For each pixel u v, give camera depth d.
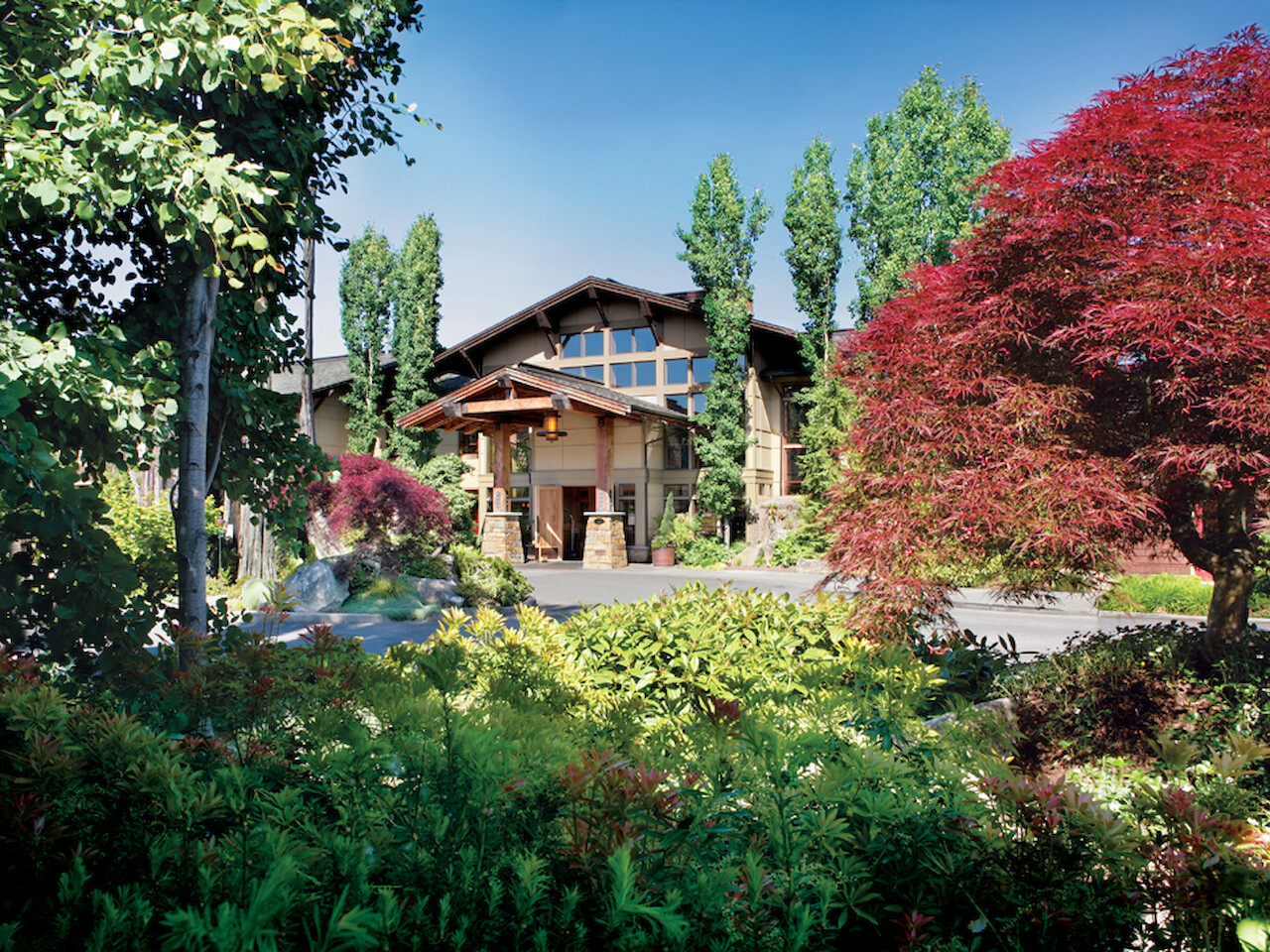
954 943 1.57
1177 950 1.54
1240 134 4.69
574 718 2.73
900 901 1.75
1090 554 4.73
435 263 30.23
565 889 1.50
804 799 1.82
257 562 14.79
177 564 4.03
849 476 5.58
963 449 5.00
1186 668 5.43
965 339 4.98
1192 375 4.62
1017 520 4.53
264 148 4.15
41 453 2.99
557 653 4.36
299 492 4.97
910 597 4.97
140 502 14.98
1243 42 5.00
